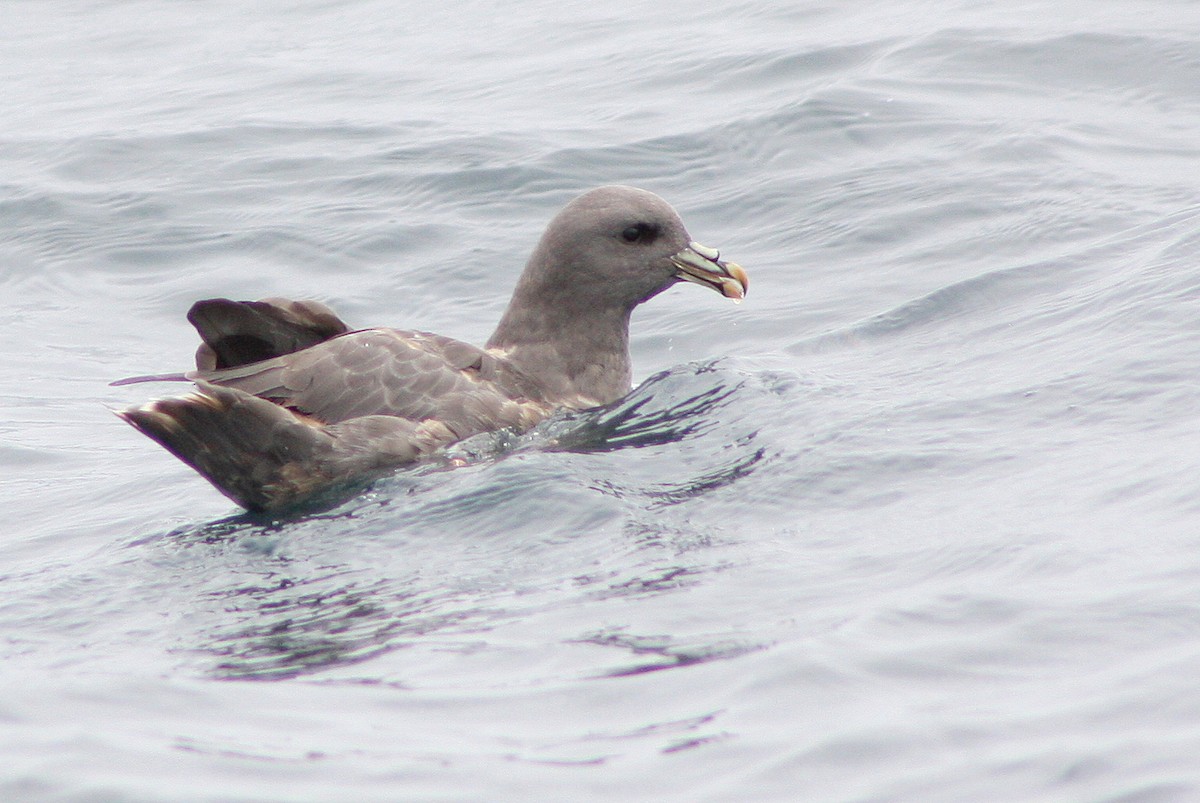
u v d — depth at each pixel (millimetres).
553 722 8531
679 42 27688
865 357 15820
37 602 11188
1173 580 9562
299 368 13242
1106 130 21625
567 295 15289
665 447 13500
